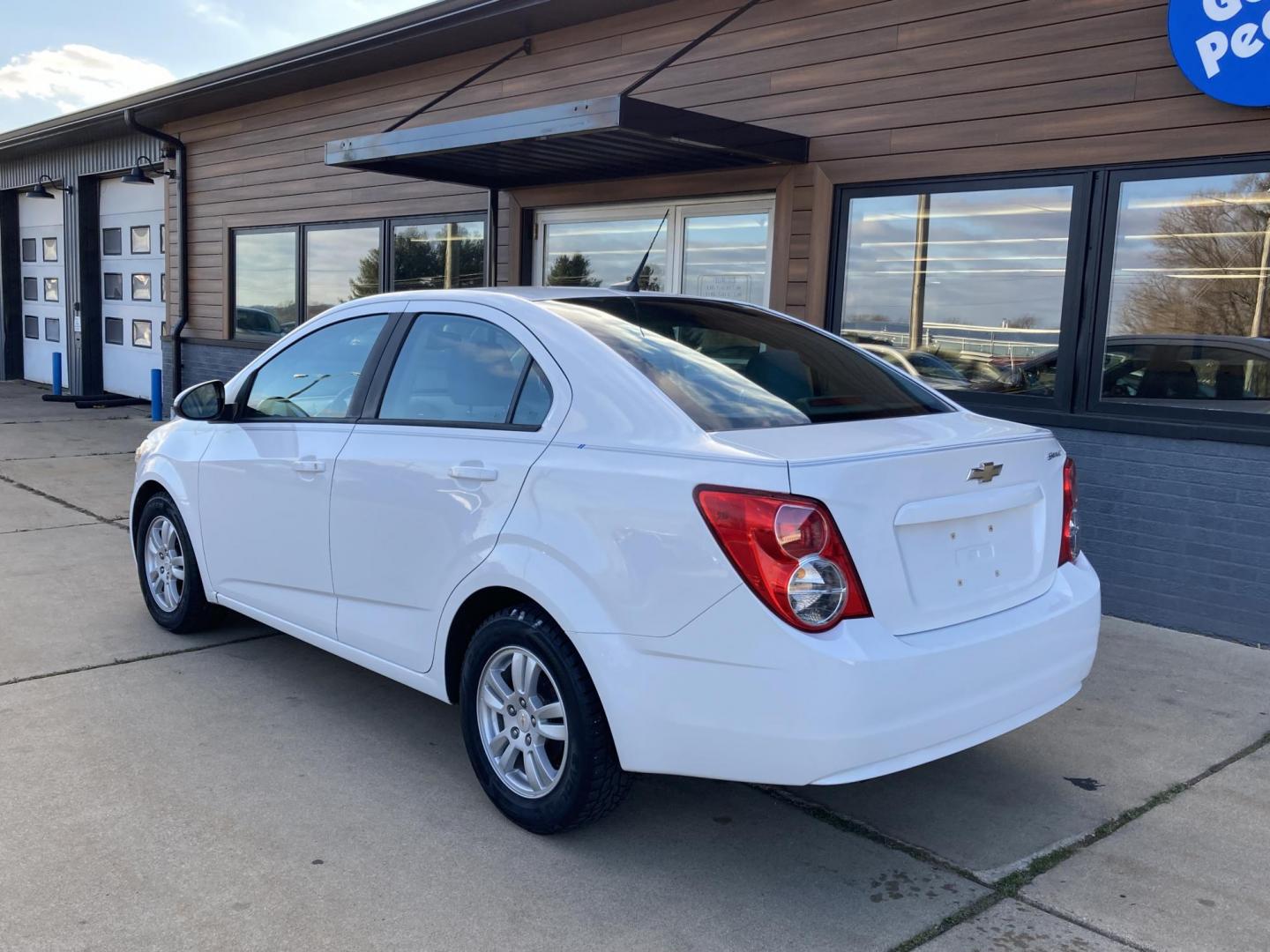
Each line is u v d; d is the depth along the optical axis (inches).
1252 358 199.2
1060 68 219.1
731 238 289.3
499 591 123.8
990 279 235.5
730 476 101.6
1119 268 215.3
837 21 255.4
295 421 157.3
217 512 171.6
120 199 590.9
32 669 172.9
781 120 268.5
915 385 144.2
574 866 116.4
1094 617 124.2
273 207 451.2
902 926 106.2
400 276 394.6
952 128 237.0
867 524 101.3
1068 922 107.1
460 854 118.2
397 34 342.0
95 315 624.1
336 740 148.6
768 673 98.6
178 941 100.0
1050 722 160.4
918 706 102.2
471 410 132.4
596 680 109.8
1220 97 194.4
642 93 302.2
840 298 262.4
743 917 107.2
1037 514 121.0
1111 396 218.1
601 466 112.5
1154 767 144.8
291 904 107.0
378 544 138.7
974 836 125.3
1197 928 106.1
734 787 138.3
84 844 117.3
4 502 307.1
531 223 343.0
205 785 132.9
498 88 346.3
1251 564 198.2
